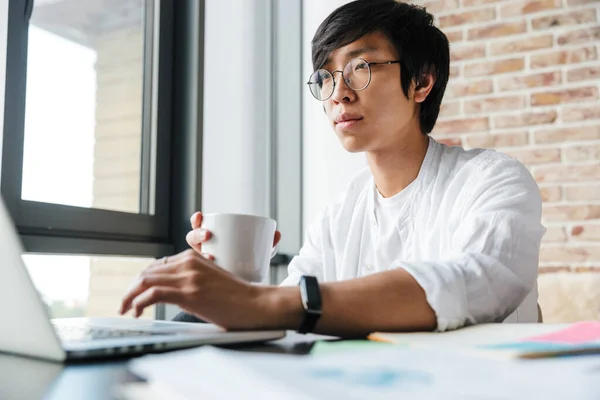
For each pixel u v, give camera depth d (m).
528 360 0.42
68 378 0.42
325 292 0.64
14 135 1.49
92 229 1.69
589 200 2.27
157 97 1.98
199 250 0.89
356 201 1.32
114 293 1.83
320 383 0.32
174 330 0.63
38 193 1.62
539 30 2.41
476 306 0.72
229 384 0.32
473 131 2.47
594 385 0.34
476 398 0.30
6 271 0.51
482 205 0.94
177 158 2.03
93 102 1.83
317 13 2.64
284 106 2.68
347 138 1.13
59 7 1.73
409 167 1.20
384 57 1.12
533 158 2.37
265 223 0.87
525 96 2.40
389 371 0.36
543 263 2.30
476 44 2.50
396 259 1.20
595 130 2.29
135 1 2.02
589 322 0.66
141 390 0.35
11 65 1.49
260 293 0.62
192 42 2.05
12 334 0.52
